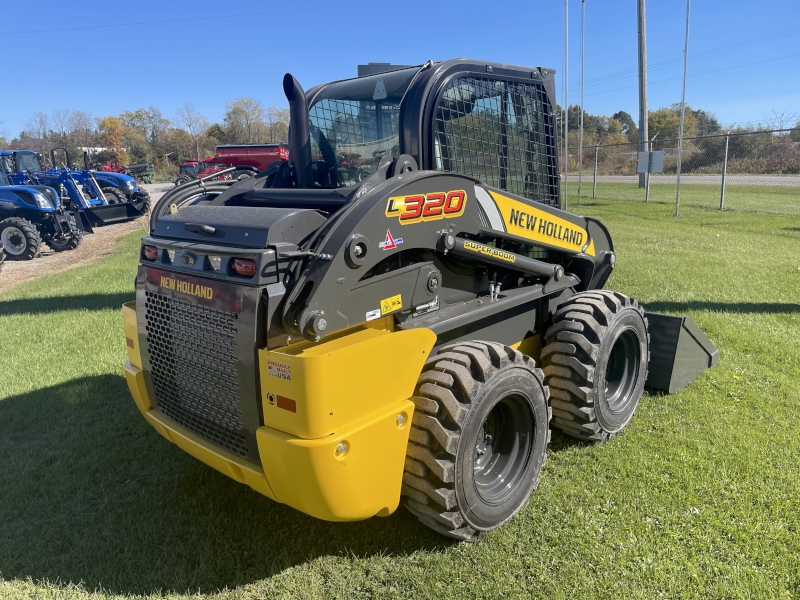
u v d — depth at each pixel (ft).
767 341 18.08
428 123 9.78
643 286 25.64
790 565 8.54
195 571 8.75
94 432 13.39
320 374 7.04
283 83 10.55
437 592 8.25
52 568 9.00
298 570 8.82
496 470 9.93
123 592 8.45
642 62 70.38
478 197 9.93
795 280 26.35
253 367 7.63
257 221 7.86
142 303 9.66
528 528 9.57
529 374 9.67
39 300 26.81
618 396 12.93
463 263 10.41
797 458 11.41
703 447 11.91
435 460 8.35
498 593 8.17
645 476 10.86
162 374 9.62
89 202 57.00
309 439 7.22
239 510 10.28
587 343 11.22
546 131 12.63
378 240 8.13
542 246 11.80
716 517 9.64
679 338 14.29
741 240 37.60
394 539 9.46
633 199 66.64
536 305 12.38
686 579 8.30
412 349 8.33
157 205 10.95
